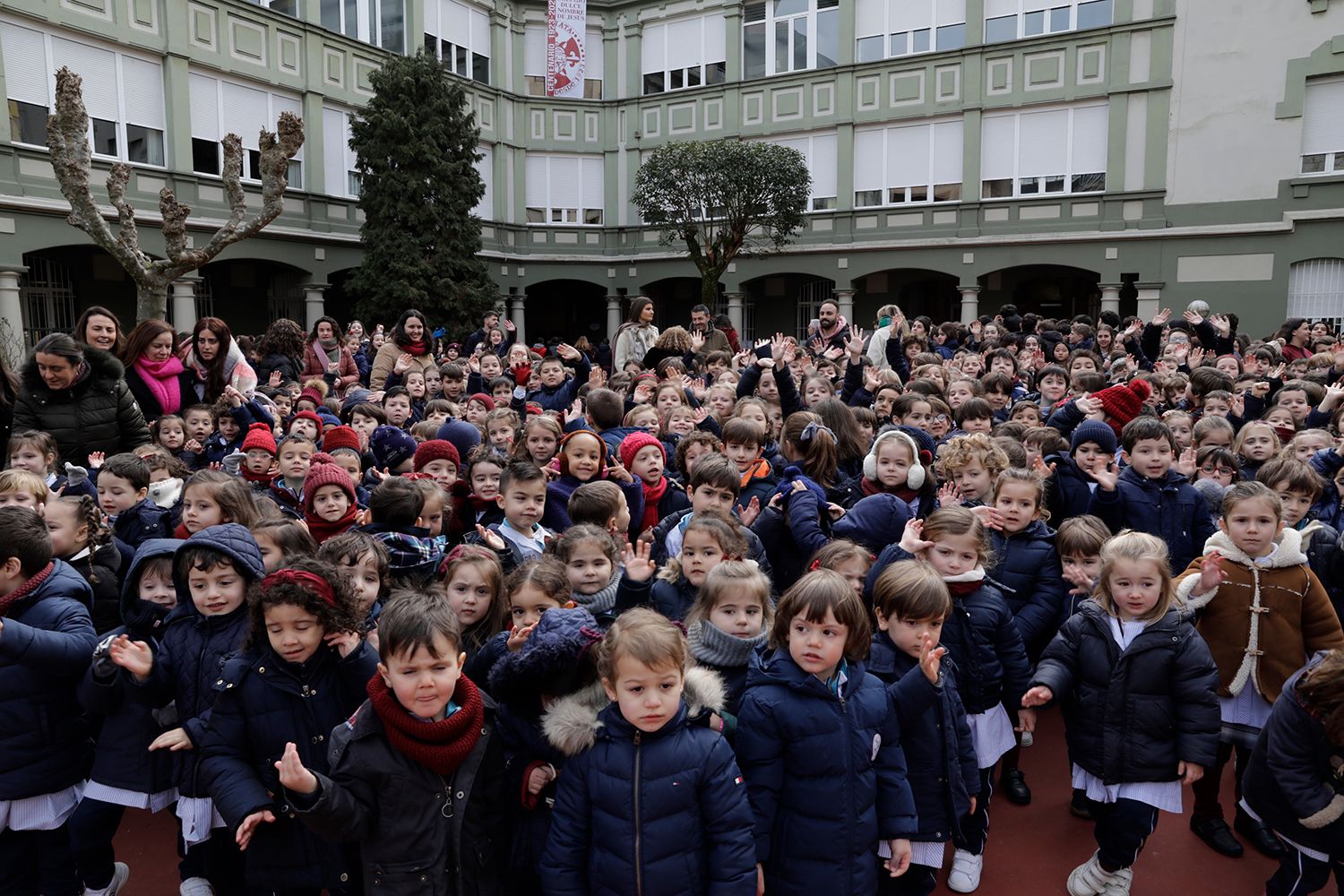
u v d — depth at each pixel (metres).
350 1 21.52
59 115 8.09
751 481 5.16
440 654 2.55
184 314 18.31
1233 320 11.93
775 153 20.95
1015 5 21.11
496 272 25.48
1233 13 19.00
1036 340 10.41
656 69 25.52
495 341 12.28
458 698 2.71
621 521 4.31
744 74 24.42
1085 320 13.22
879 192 23.03
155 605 3.37
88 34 16.31
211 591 3.11
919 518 4.45
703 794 2.62
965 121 21.75
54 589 3.27
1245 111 19.03
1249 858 3.79
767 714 2.84
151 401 6.40
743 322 25.56
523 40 25.47
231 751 2.80
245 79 19.25
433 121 20.17
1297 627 3.73
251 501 3.95
